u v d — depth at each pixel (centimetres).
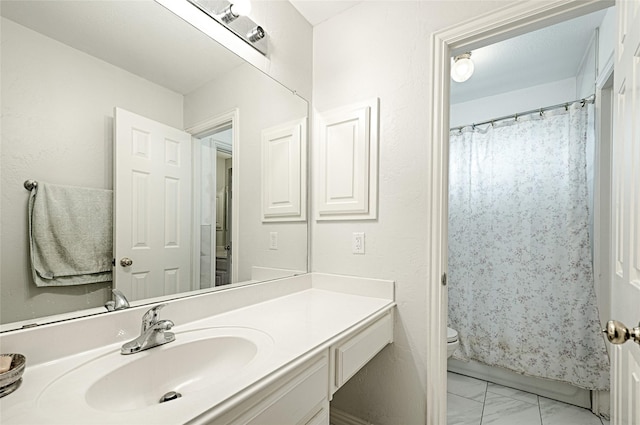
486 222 229
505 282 219
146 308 97
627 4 81
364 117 153
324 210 167
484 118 263
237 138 135
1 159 74
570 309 195
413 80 143
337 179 162
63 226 84
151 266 103
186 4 116
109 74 95
